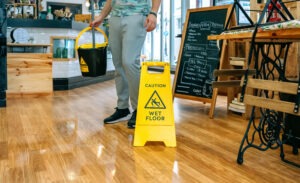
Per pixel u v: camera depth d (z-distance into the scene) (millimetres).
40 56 4520
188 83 3527
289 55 2885
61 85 5406
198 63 3490
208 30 3477
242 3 4742
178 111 3436
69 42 5625
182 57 3672
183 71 3621
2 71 3604
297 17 2838
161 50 8875
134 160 1867
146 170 1711
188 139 2328
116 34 2625
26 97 4473
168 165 1788
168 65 2256
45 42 5426
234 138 2354
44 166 1761
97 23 2789
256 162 1848
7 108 3572
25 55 4465
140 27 2527
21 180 1568
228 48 3406
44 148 2084
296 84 1476
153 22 2420
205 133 2504
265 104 1595
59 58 5430
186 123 2857
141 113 2191
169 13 8266
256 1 3387
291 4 2883
